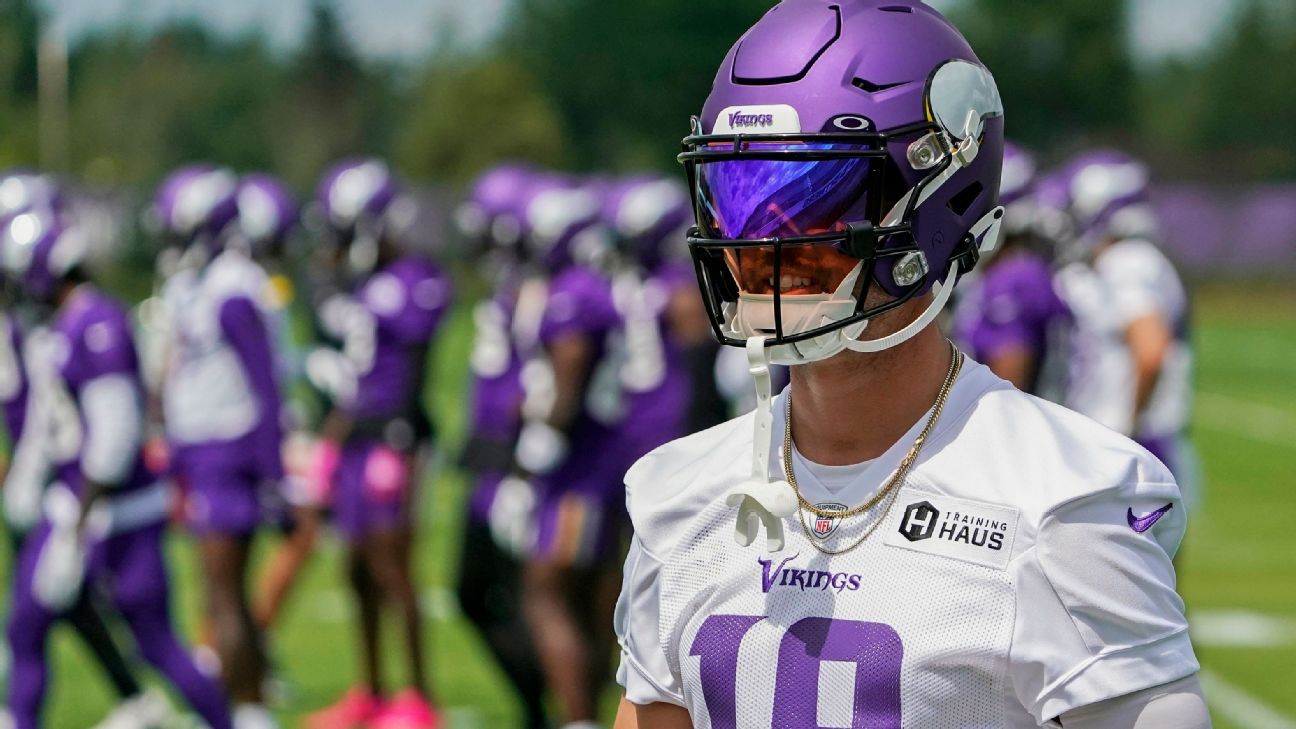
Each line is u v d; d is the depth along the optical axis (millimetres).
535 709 20250
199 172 20609
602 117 173750
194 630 26516
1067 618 5887
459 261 130375
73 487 17875
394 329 21531
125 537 17906
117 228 111250
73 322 17656
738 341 6480
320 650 25547
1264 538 35906
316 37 174750
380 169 22719
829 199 6176
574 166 173000
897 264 6246
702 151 6375
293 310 59469
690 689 6547
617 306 19406
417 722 20875
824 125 6184
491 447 20250
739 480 6609
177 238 20219
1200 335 106562
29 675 17969
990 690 5965
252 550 19641
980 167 6484
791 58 6277
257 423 19672
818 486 6434
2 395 18312
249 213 21344
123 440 17641
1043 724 5957
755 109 6270
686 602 6594
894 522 6207
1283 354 92312
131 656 21062
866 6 6395
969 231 6562
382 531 21031
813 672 6160
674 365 20547
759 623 6340
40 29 126312
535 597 19062
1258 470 47625
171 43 160250
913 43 6336
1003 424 6250
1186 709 5863
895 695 6020
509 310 20594
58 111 120000
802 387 6504
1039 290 21188
